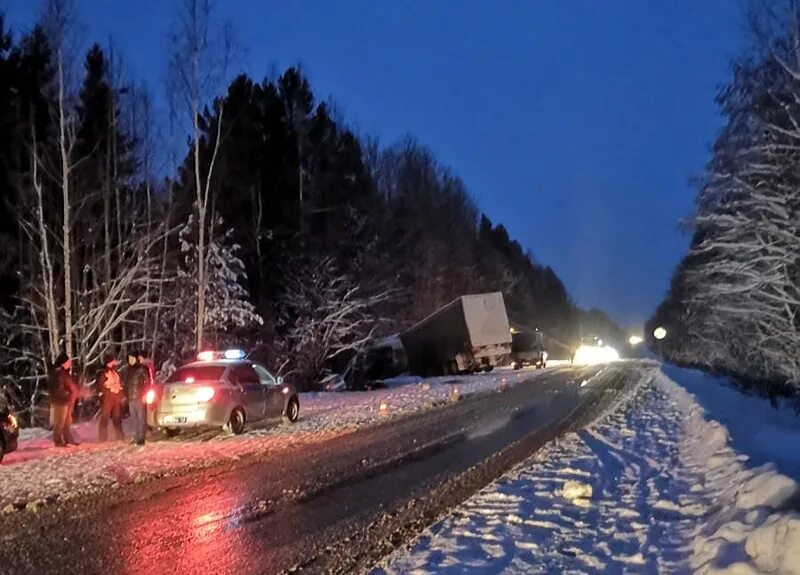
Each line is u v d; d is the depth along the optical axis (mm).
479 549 7930
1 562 7598
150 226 30625
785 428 18312
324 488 11305
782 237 19203
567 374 43219
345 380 36812
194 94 29078
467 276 71812
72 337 26234
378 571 7215
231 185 40000
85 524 9125
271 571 7312
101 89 31766
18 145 28859
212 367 18344
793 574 5832
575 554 7719
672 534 8445
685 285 36344
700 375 37125
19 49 29859
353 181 50094
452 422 20234
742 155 20281
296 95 45562
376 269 46781
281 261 40281
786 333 20016
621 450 14680
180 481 11844
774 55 17672
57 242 27141
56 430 16078
